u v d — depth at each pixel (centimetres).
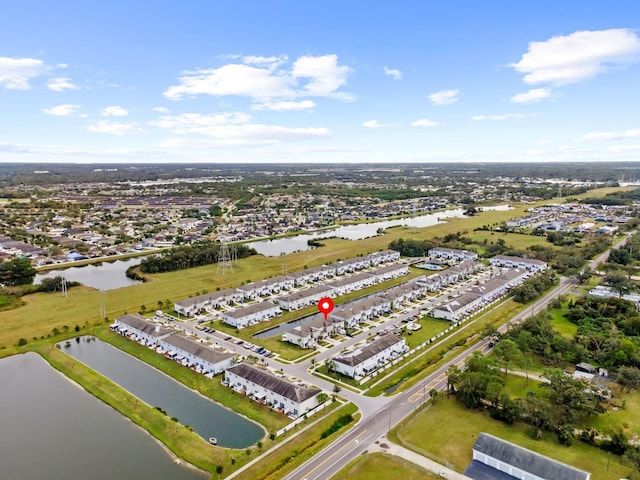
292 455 9556
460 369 13300
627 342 13612
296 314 18550
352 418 10962
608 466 9250
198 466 9312
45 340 15825
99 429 10700
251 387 12175
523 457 8950
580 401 10631
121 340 15888
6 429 10669
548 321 16425
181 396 12175
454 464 9250
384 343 14500
